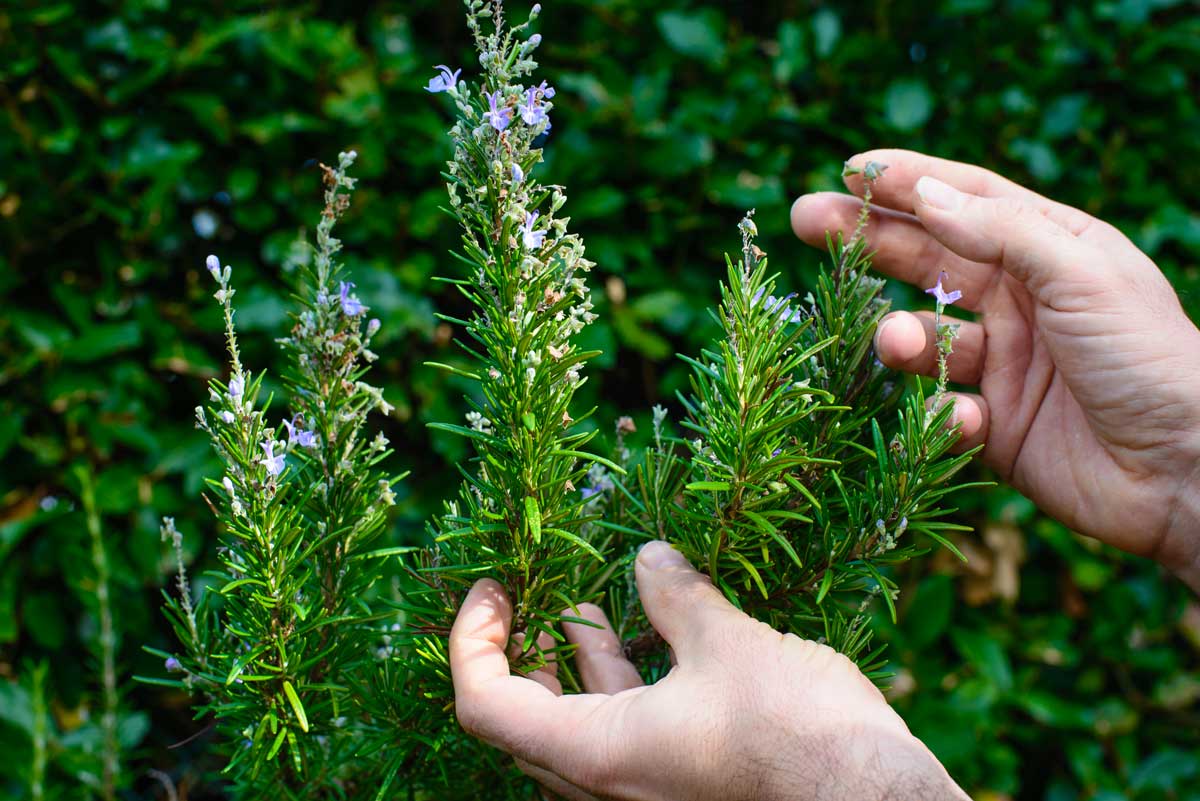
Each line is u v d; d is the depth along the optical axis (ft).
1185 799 3.27
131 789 3.17
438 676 1.86
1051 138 3.41
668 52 3.32
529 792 2.01
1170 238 3.47
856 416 1.94
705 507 1.84
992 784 3.24
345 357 1.87
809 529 1.88
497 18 1.74
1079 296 2.02
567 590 1.90
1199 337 2.03
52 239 3.09
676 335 3.34
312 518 1.90
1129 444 2.08
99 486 3.01
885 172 2.16
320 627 1.87
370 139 3.13
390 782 1.85
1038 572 3.58
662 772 1.75
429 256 3.15
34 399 3.07
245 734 1.85
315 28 3.10
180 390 3.18
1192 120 3.51
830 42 3.27
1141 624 3.45
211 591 1.91
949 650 3.53
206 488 3.04
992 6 3.46
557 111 3.22
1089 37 3.41
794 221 2.23
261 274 3.21
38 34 3.06
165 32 3.13
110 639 2.80
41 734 2.76
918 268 2.23
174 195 3.12
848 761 1.70
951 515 3.38
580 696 1.83
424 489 3.18
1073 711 3.34
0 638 2.97
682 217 3.27
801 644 1.78
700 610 1.80
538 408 1.77
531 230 1.75
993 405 2.21
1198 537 2.07
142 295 3.12
